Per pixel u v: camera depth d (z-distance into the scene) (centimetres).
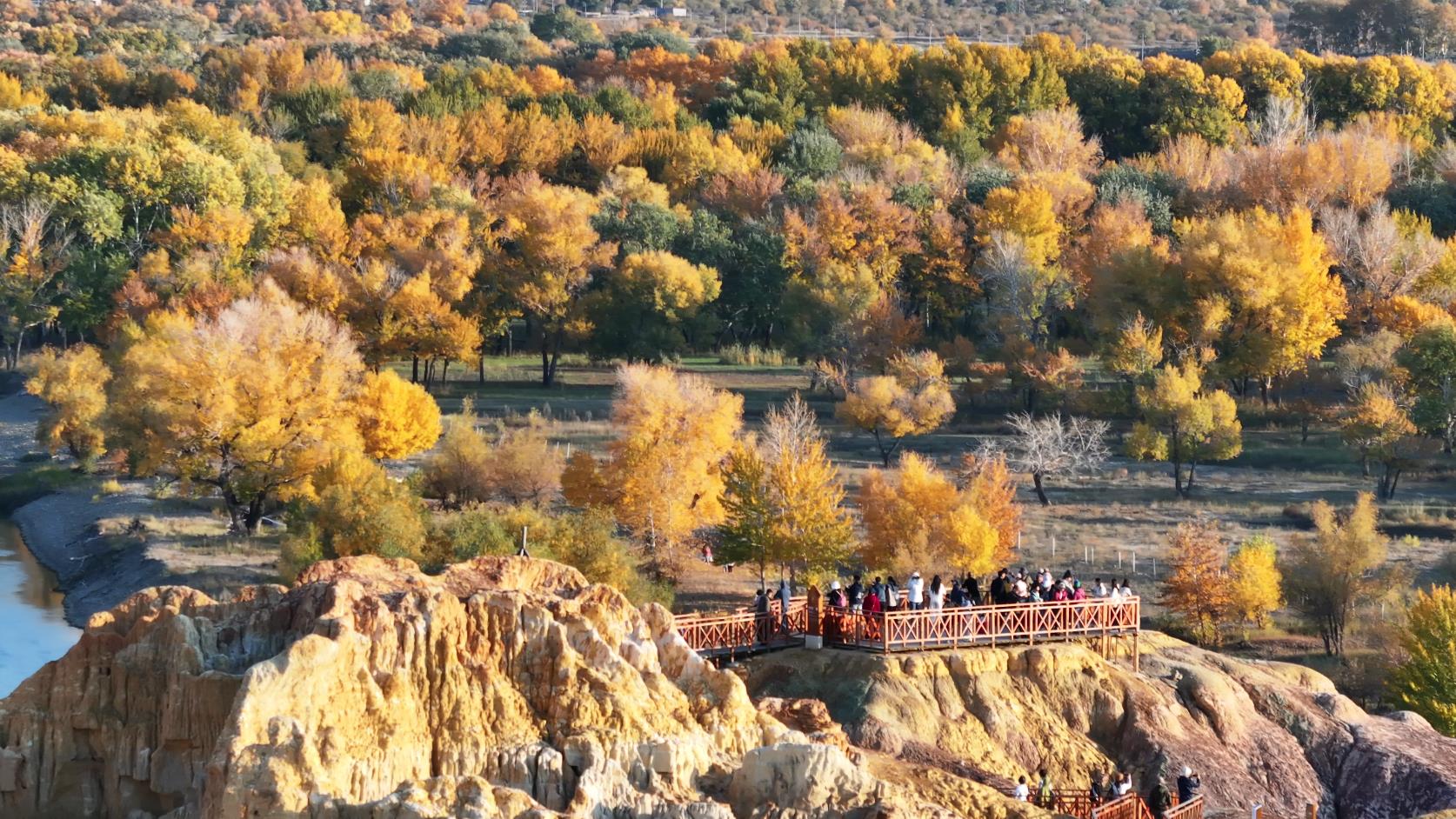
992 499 13338
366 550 11419
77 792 5903
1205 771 8250
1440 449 18650
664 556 12825
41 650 11138
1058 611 8738
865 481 13450
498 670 5988
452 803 5394
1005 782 7375
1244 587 12125
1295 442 19375
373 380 16262
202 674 5841
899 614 8288
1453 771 8744
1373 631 11962
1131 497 16875
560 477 14138
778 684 8106
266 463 14350
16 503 16862
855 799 5916
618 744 5897
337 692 5631
